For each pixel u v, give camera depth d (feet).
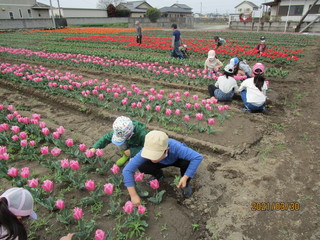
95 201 11.38
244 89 21.53
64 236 9.44
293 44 59.57
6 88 29.37
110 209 11.19
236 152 14.94
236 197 11.71
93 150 12.76
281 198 11.54
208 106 18.99
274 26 115.75
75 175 13.41
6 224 6.33
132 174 10.34
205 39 73.15
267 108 22.07
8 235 6.47
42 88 27.30
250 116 20.17
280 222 10.31
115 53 48.01
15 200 6.74
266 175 13.01
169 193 12.12
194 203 11.50
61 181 12.51
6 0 165.78
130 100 22.56
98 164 14.29
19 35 91.25
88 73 35.76
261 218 10.53
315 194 11.69
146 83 30.30
